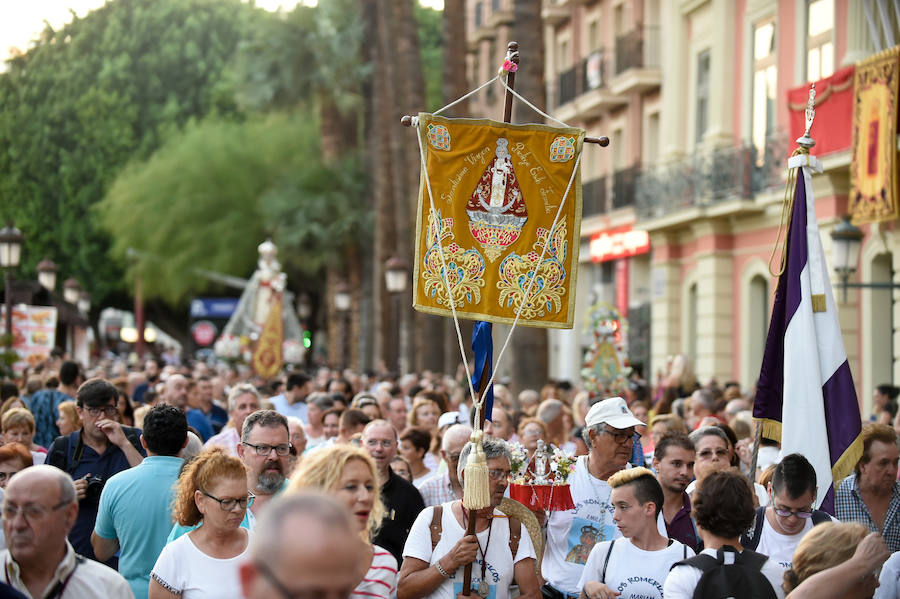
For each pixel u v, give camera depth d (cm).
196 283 7200
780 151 3011
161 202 7050
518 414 1736
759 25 3250
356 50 5806
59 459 1055
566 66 4969
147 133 7931
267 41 6034
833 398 970
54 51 8031
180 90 8069
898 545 953
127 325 11819
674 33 3766
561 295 918
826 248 2653
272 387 2412
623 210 4184
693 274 3656
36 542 634
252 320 4188
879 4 2442
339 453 658
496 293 913
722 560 707
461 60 3509
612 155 4462
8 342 2831
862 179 2336
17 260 2888
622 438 976
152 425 904
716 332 3416
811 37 2925
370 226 5741
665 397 1931
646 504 809
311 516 327
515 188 918
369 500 655
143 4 8175
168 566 743
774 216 3130
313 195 6281
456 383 3294
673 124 3769
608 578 811
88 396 1049
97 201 7788
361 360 5841
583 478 984
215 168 7025
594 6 4606
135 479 894
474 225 914
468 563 812
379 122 4934
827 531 632
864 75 2328
